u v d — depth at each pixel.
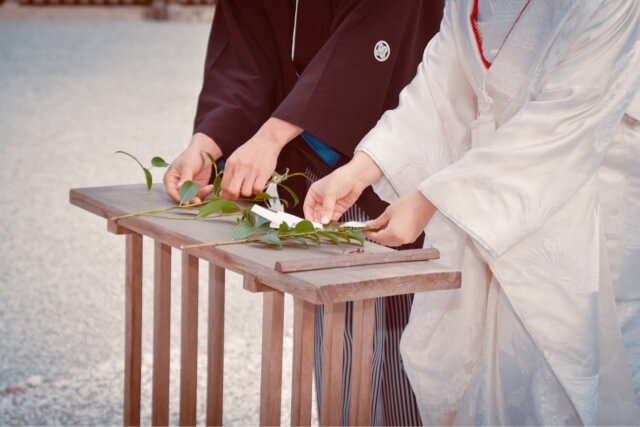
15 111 9.16
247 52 2.65
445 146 2.31
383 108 2.58
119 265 4.99
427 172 2.29
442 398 2.30
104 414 3.39
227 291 4.66
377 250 2.00
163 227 2.10
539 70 2.07
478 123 2.20
